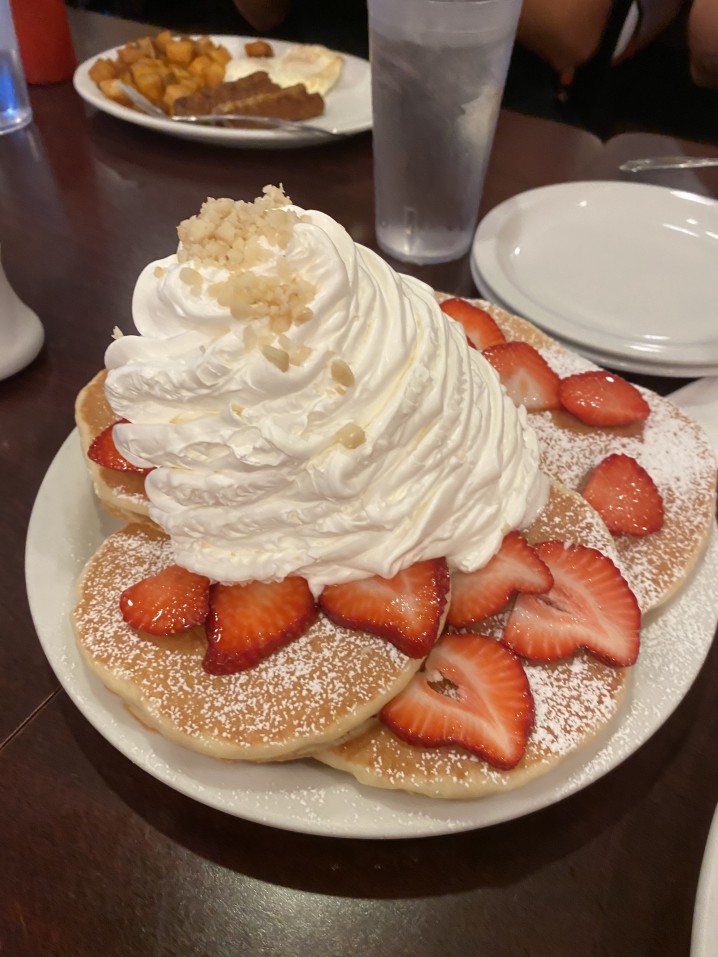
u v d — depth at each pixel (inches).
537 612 10.5
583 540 11.3
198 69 24.6
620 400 13.3
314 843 9.3
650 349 14.7
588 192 19.4
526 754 9.2
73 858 9.0
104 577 10.9
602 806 9.5
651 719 9.7
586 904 8.7
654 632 10.8
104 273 18.2
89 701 9.7
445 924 8.6
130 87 23.8
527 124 24.0
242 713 9.3
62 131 23.9
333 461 9.2
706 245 18.2
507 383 13.6
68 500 12.2
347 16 39.0
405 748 9.4
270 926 8.6
